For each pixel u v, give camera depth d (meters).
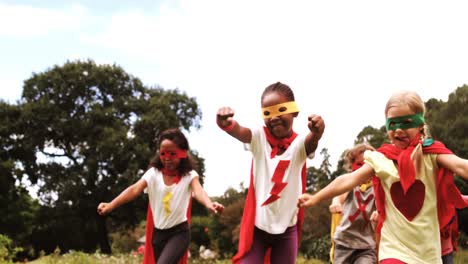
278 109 4.05
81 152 33.75
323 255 17.41
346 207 6.37
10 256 15.76
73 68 35.06
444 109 29.83
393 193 3.43
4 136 33.72
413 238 3.37
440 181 3.37
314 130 3.77
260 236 4.17
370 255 6.18
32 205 39.94
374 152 3.55
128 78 36.56
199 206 36.16
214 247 22.92
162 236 5.66
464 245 19.09
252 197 4.20
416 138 3.43
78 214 34.97
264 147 4.16
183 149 5.70
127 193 5.70
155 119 34.16
